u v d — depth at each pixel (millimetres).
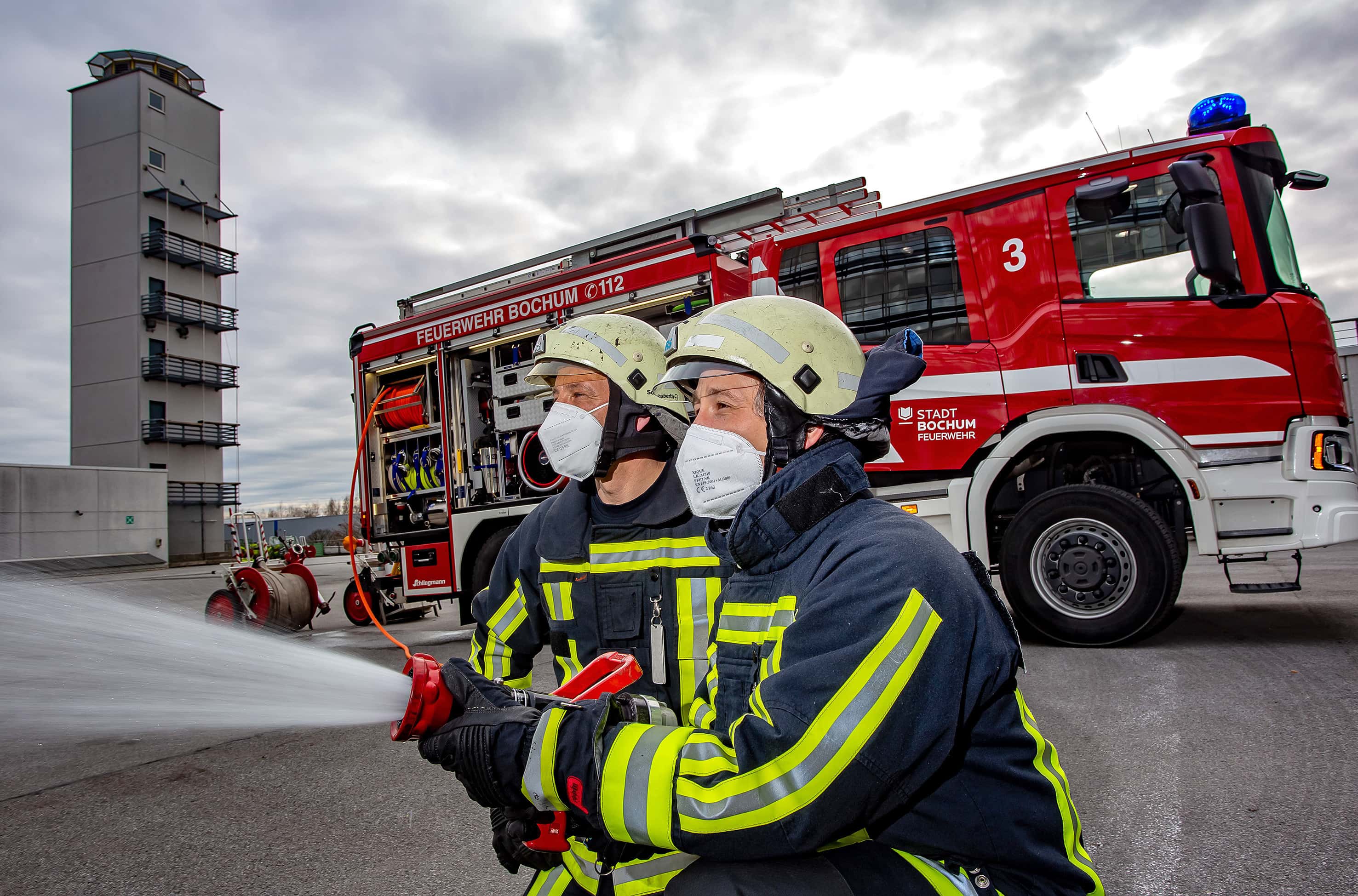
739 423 1282
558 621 1608
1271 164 4758
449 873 2621
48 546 30125
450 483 7141
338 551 40188
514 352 6953
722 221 6406
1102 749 3227
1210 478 4508
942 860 1041
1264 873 2250
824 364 1189
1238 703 3641
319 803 3324
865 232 5430
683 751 983
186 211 42906
